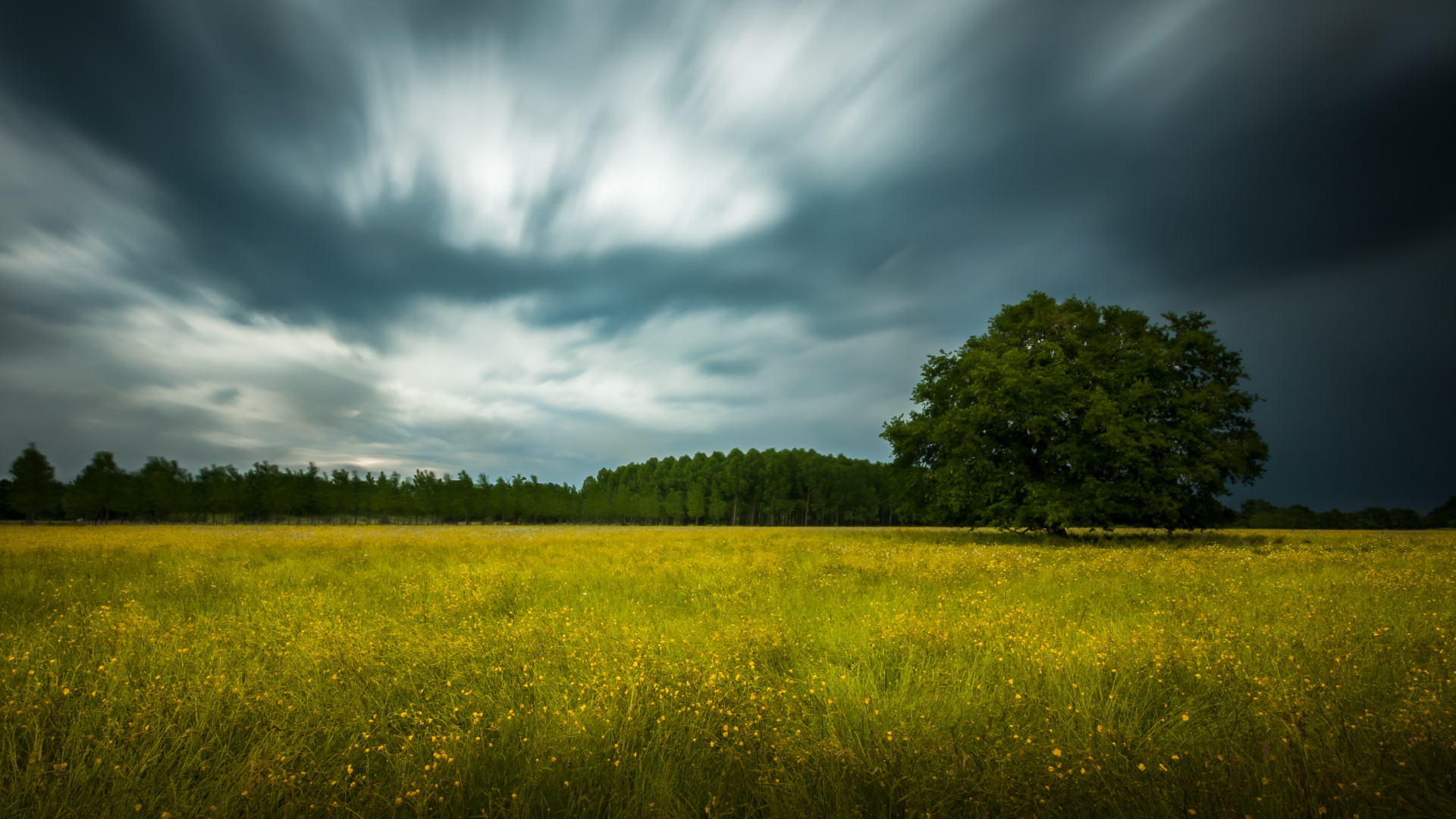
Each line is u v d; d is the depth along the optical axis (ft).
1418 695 14.85
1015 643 20.11
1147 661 17.63
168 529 136.77
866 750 11.89
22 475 217.56
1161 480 96.37
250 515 281.13
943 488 106.42
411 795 10.43
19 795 10.37
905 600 30.17
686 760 12.09
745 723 13.52
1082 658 18.01
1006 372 99.35
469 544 72.84
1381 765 11.43
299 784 10.91
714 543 81.56
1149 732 12.92
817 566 45.29
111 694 14.99
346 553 57.41
